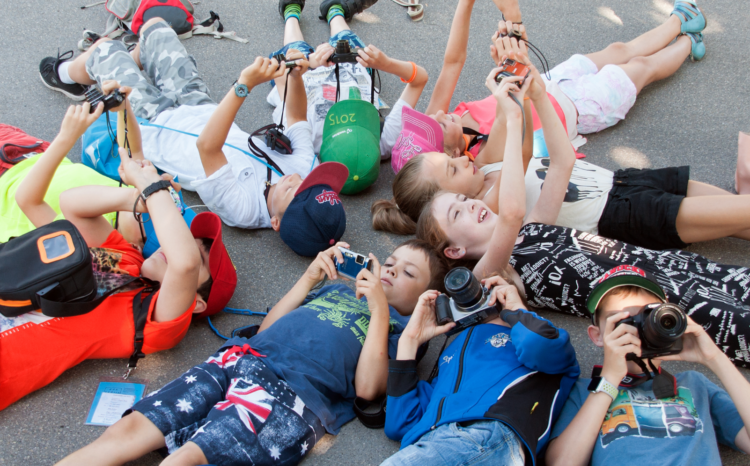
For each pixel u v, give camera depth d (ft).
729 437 5.08
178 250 5.61
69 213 6.22
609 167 9.25
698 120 10.09
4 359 5.51
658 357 4.89
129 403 5.99
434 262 6.64
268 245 8.23
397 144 9.06
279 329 6.02
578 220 7.70
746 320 5.82
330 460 5.55
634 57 10.51
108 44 9.62
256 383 5.37
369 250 8.16
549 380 5.26
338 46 8.64
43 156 6.20
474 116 9.55
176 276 5.65
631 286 5.07
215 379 5.51
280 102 10.01
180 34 11.62
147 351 6.11
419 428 5.20
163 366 6.42
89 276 5.54
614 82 9.64
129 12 11.34
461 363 5.49
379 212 8.39
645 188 7.61
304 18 12.57
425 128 8.70
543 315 7.11
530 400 5.01
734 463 5.35
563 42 11.95
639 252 6.76
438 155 8.11
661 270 6.52
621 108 9.74
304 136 9.10
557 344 4.94
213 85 10.69
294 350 5.82
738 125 9.93
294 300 6.63
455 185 8.02
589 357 6.59
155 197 5.83
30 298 5.32
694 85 10.81
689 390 5.19
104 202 6.03
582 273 6.61
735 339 5.89
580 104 9.55
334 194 7.81
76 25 11.83
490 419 4.89
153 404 5.14
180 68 9.77
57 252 5.41
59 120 9.70
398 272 6.59
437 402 5.28
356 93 9.89
